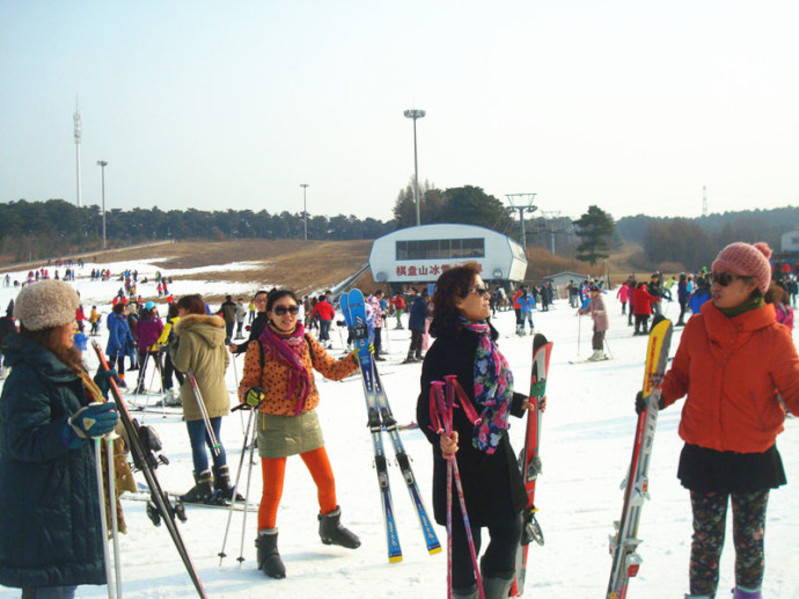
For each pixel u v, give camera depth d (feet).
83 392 9.57
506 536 10.44
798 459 19.89
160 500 10.23
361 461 23.68
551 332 82.33
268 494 14.44
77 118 394.32
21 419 8.83
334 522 15.39
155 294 215.51
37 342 9.16
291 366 14.75
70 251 434.30
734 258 9.80
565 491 18.47
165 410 35.70
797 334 51.03
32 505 8.98
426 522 13.64
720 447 9.96
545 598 11.97
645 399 10.08
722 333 9.93
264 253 394.52
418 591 12.80
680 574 12.58
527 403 11.27
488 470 10.34
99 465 9.48
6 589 14.66
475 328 10.46
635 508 10.08
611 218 333.42
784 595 11.23
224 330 20.12
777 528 14.42
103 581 9.37
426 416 10.33
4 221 446.60
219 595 13.15
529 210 278.46
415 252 204.85
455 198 357.61
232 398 40.60
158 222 573.74
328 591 13.09
